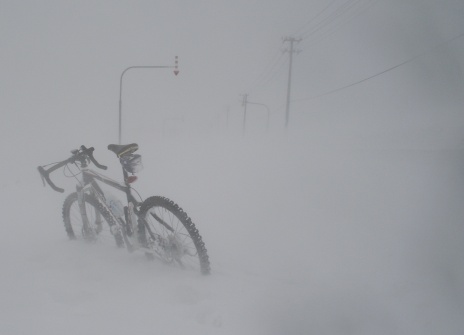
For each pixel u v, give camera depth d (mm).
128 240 2701
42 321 1658
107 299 1930
